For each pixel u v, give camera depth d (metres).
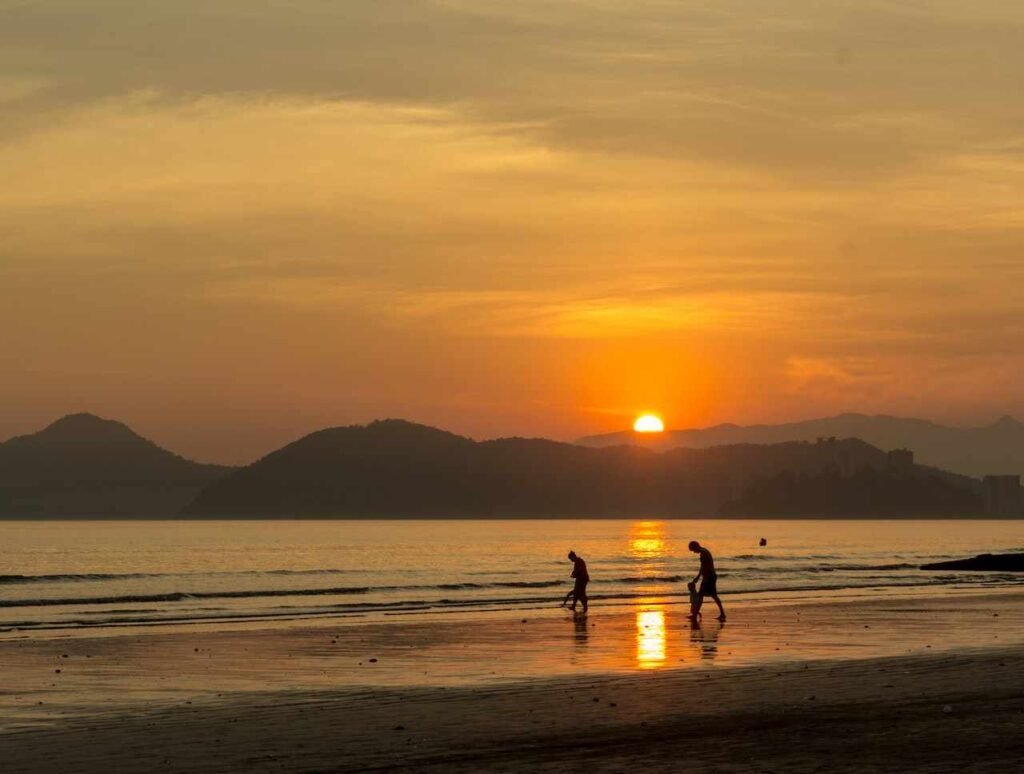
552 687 26.62
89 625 47.34
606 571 113.75
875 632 41.00
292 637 40.31
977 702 23.44
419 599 64.94
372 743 19.50
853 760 17.48
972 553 175.25
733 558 145.38
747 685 26.48
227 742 19.70
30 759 18.30
